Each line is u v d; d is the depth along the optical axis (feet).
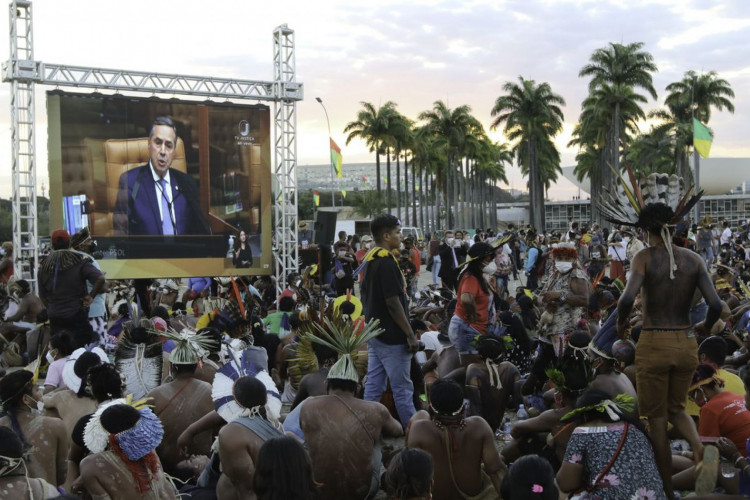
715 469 15.67
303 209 372.38
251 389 16.33
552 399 24.49
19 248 54.44
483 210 342.85
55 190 55.62
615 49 237.45
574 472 14.10
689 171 276.41
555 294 25.49
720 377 19.06
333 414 17.17
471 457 16.28
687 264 15.84
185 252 59.36
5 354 38.27
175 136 59.00
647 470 13.83
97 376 17.88
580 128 274.77
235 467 15.74
